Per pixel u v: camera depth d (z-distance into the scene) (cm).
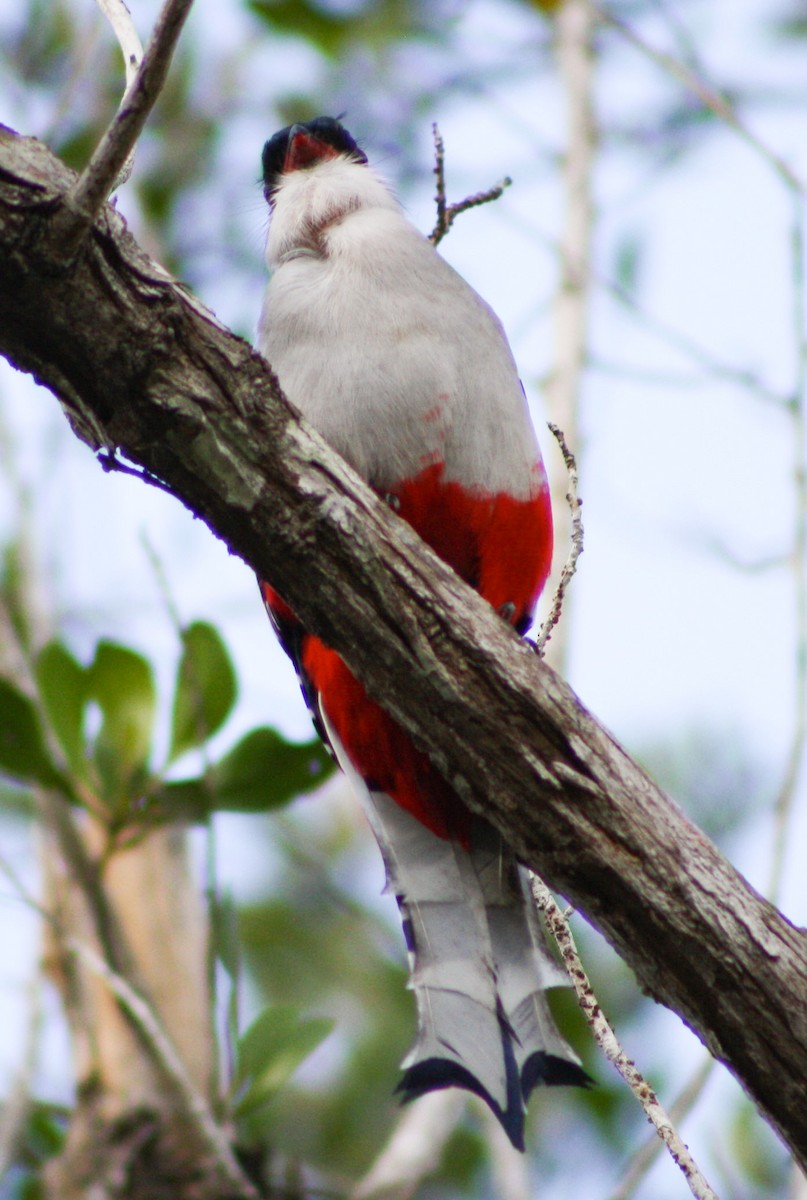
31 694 915
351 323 801
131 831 863
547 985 698
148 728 831
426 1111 862
